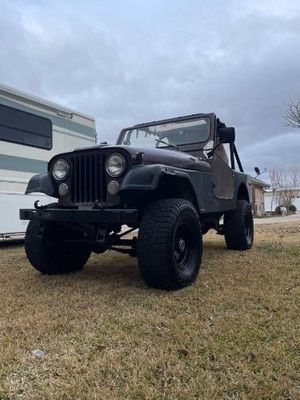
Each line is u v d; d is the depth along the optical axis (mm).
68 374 1967
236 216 5488
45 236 3930
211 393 1785
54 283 3738
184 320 2635
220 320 2629
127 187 3164
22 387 1861
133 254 3664
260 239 6930
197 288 3420
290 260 4590
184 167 3824
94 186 3498
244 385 1849
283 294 3205
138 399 1759
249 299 3084
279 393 1785
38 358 2133
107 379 1916
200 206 3984
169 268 3232
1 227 6727
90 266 4582
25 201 7152
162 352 2174
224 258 4836
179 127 4977
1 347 2270
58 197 3738
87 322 2639
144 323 2592
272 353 2139
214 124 4844
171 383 1882
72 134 8391
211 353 2160
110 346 2275
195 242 3654
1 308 2984
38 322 2643
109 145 3580
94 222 3326
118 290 3396
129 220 3188
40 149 7520
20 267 4637
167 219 3252
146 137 5117
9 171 6875
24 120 7199
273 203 36500
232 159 5531
